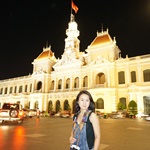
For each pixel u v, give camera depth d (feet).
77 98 12.88
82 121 11.43
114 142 35.12
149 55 159.02
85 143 10.80
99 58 180.45
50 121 98.53
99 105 169.17
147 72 156.04
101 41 193.57
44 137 40.29
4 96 277.85
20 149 27.73
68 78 212.23
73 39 231.09
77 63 203.62
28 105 243.40
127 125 72.69
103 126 68.03
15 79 275.18
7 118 71.15
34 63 249.75
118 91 166.71
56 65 225.56
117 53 195.31
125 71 168.35
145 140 37.63
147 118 108.78
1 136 40.16
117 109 154.40
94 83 178.60
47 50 255.29
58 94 211.61
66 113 161.58
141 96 150.92
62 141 35.40
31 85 251.19
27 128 59.06
